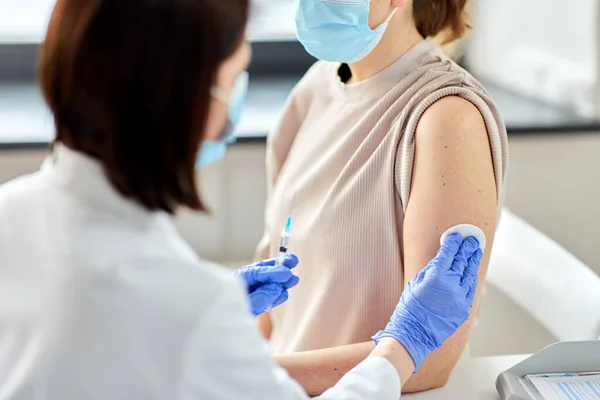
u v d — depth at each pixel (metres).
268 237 1.54
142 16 0.73
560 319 1.47
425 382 1.16
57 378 0.74
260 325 1.61
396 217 1.22
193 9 0.74
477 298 1.18
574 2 2.17
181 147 0.78
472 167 1.14
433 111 1.17
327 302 1.30
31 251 0.80
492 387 1.19
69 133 0.79
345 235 1.27
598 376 1.15
